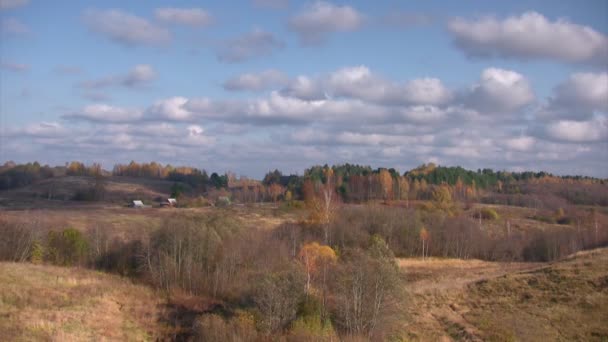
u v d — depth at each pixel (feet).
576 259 205.05
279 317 124.77
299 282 131.75
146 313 144.46
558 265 194.39
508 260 278.46
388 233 279.08
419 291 171.01
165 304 154.30
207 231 186.91
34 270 173.88
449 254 286.25
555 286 164.76
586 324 132.36
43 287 152.66
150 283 176.24
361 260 138.10
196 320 132.87
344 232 261.44
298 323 121.39
